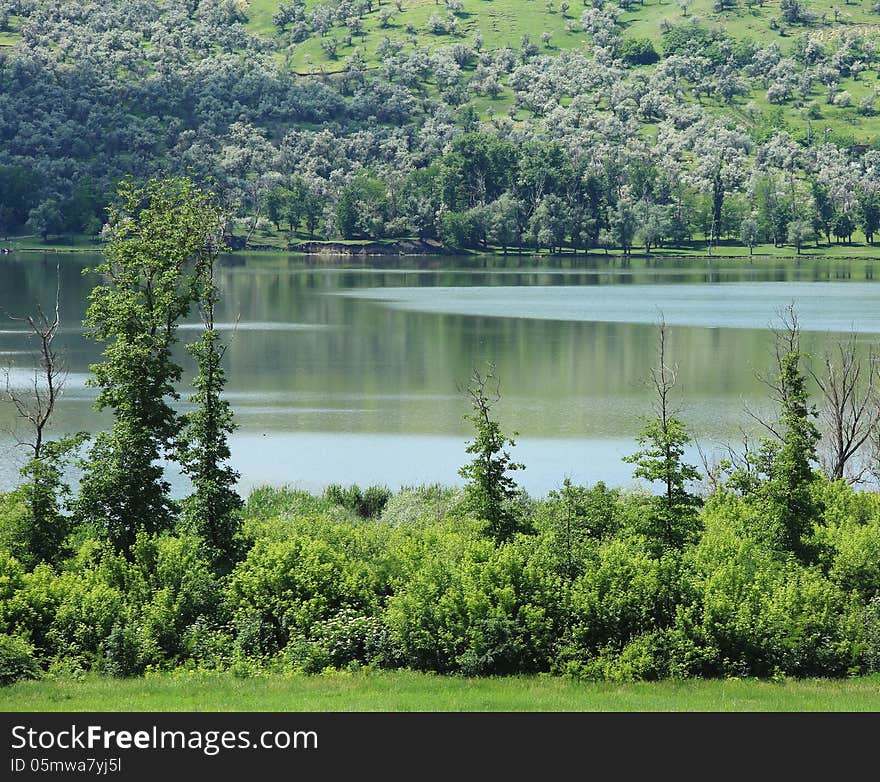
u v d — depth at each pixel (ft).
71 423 646.74
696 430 647.15
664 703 236.43
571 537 314.55
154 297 389.39
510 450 593.83
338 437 627.87
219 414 375.86
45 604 290.56
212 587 303.68
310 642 280.51
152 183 414.21
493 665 272.10
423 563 307.17
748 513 358.43
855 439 592.19
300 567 307.58
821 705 235.20
